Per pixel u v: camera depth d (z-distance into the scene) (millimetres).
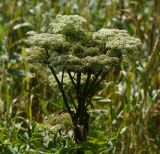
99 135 5707
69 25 4594
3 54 6473
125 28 6949
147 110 6402
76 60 4336
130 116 6105
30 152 4785
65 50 4555
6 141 4883
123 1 8203
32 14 7586
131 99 6398
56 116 4738
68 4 7879
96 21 7398
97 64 4340
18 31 7602
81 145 4660
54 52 4566
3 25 7594
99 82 4645
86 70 4527
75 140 4766
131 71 6766
